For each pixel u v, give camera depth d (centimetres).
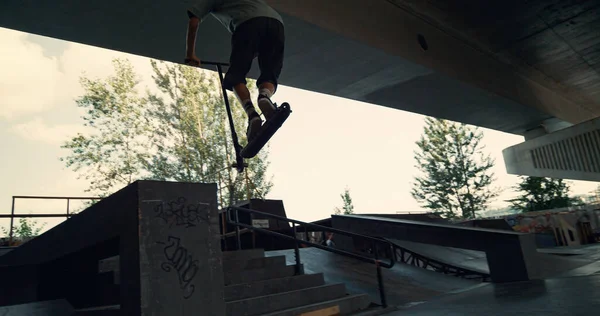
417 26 1591
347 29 1203
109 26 984
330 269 738
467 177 4100
